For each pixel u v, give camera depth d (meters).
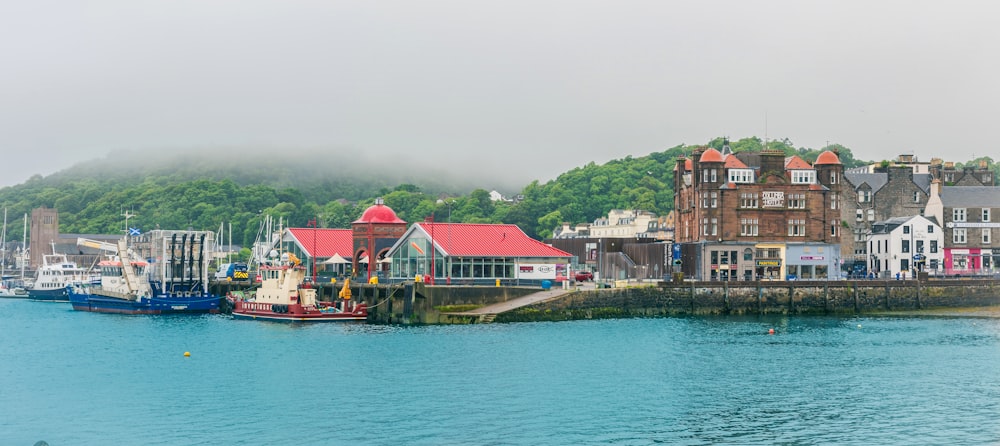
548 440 78.75
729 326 147.12
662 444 77.62
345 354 119.31
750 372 105.75
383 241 188.88
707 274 182.75
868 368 107.75
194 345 132.12
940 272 190.88
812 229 187.12
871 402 90.94
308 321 160.25
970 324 150.50
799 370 106.75
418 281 151.50
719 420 84.75
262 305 170.25
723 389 96.94
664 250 193.12
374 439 79.12
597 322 153.25
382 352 120.31
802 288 166.75
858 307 168.12
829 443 77.56
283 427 82.88
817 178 189.62
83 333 152.25
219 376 106.06
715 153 185.25
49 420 86.69
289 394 95.69
